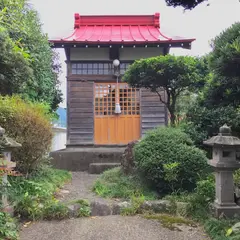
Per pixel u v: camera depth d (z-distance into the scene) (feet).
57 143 37.91
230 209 11.27
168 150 15.08
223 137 11.55
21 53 17.20
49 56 27.32
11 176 13.66
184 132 17.99
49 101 29.01
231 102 18.58
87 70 31.35
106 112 31.40
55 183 17.40
